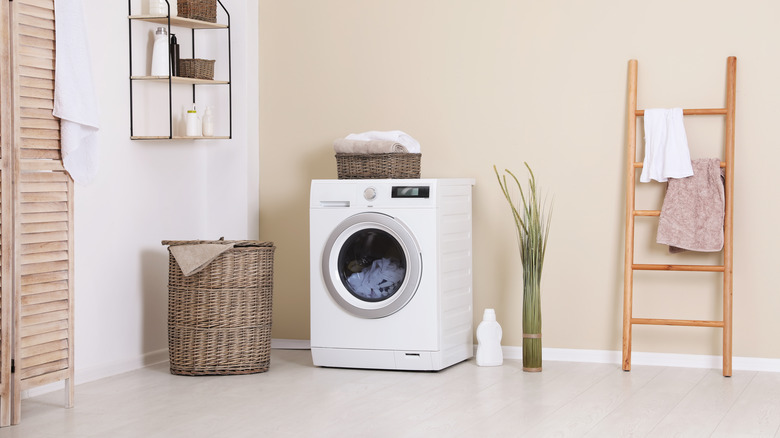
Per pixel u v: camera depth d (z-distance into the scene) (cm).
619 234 438
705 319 425
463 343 443
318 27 484
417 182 409
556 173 446
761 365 418
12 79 319
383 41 473
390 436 304
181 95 471
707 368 424
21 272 324
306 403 355
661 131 421
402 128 471
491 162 457
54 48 334
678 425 318
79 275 401
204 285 410
